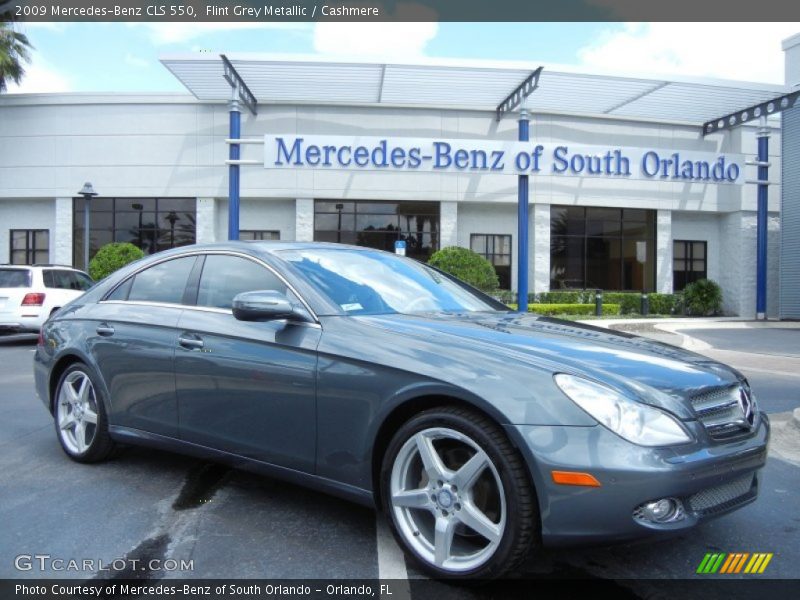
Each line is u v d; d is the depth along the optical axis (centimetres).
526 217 1788
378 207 2031
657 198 2134
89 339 425
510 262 2100
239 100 1744
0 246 2064
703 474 248
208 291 380
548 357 273
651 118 2100
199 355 356
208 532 322
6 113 1994
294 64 1653
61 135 1984
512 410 250
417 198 1994
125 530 324
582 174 1784
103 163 1978
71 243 1989
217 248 393
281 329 329
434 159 1750
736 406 287
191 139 1975
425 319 328
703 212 2208
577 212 2134
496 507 261
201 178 1973
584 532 240
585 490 238
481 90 1864
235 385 338
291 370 316
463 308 385
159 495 376
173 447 378
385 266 405
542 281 2061
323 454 306
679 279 2241
